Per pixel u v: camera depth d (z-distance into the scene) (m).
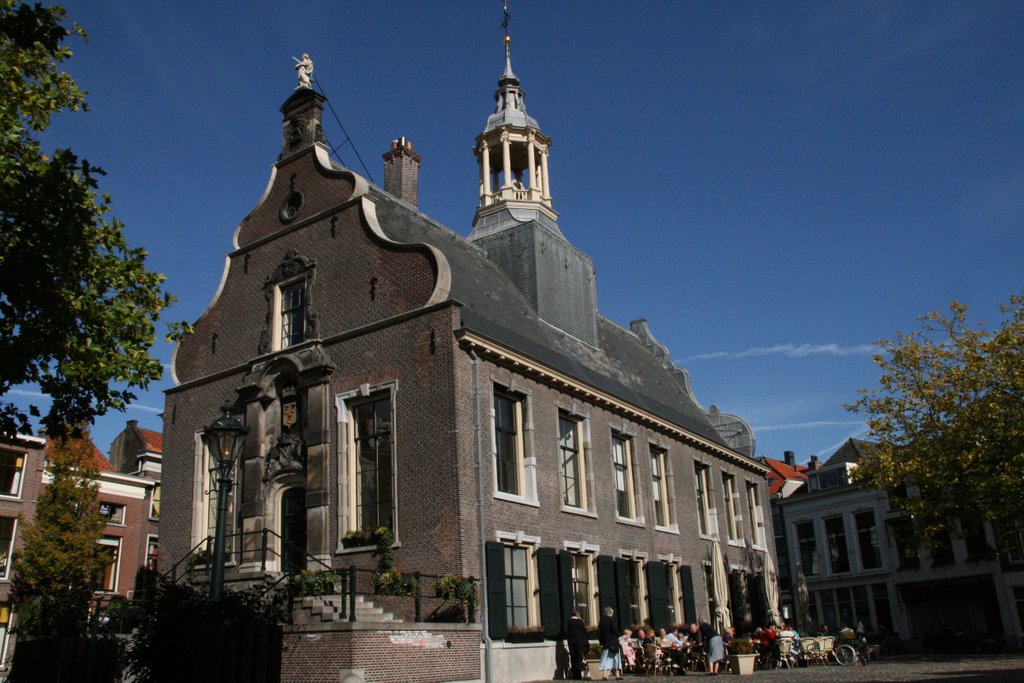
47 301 12.58
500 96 32.47
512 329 23.84
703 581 29.16
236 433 14.52
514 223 29.31
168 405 25.45
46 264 12.36
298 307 23.45
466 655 17.83
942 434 28.14
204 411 24.41
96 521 32.84
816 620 47.84
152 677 10.91
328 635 15.73
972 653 34.28
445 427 19.62
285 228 24.34
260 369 22.98
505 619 19.27
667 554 27.28
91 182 12.64
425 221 26.42
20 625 28.62
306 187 24.48
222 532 13.92
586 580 23.19
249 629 10.98
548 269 28.17
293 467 21.59
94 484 33.25
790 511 50.31
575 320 28.97
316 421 21.47
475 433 20.00
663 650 22.20
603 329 34.06
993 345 27.72
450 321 20.17
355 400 21.36
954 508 28.00
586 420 24.77
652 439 28.27
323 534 20.45
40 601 28.53
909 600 43.47
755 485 35.72
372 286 21.97
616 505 25.34
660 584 26.14
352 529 20.44
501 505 20.38
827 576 47.59
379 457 20.67
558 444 23.19
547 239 28.61
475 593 18.66
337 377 21.73
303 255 23.70
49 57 14.60
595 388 24.84
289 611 16.52
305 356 22.25
